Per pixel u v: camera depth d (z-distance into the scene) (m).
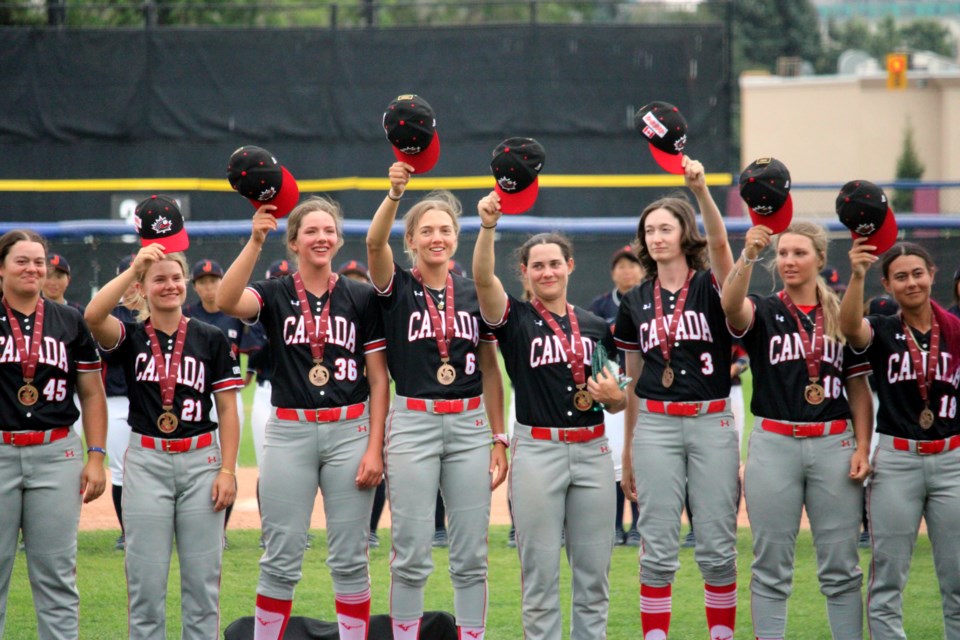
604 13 73.00
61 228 31.30
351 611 12.76
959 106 73.25
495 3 42.31
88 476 12.35
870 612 12.59
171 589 16.53
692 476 12.64
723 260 12.55
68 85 41.28
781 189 11.97
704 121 41.62
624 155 41.81
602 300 20.62
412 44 41.44
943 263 29.52
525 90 41.38
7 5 44.41
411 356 12.68
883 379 12.58
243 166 12.06
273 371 12.81
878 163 74.81
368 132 41.78
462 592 12.69
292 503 12.52
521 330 12.84
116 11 49.06
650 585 12.73
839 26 129.75
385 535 19.39
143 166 41.72
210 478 12.36
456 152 41.59
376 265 12.62
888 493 12.41
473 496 12.63
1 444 11.81
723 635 12.73
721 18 43.84
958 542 12.30
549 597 12.51
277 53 41.56
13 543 11.96
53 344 12.06
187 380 12.30
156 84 41.47
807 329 12.55
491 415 13.52
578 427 12.59
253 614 15.11
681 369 12.63
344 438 12.62
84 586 16.34
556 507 12.51
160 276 12.26
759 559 12.58
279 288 12.91
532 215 41.72
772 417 12.50
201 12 54.28
